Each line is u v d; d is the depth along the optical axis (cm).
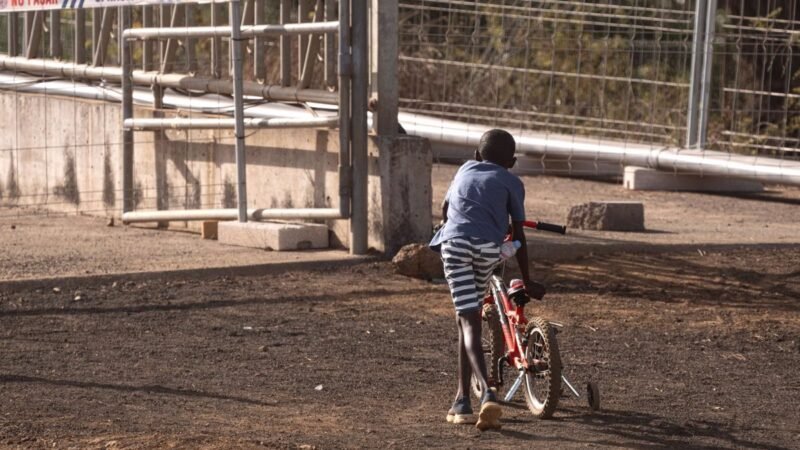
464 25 5691
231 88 3434
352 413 1822
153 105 3738
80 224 3688
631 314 2616
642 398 1952
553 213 3922
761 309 2697
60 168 3997
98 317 2480
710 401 1950
